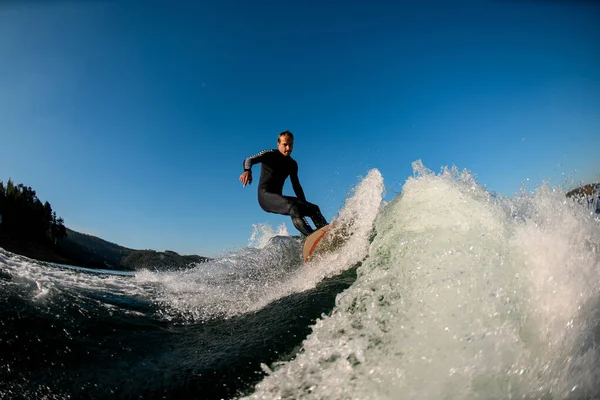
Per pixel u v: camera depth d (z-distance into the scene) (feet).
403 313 7.03
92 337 8.04
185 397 6.22
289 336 7.94
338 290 9.97
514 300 6.66
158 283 14.85
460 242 7.97
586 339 6.10
